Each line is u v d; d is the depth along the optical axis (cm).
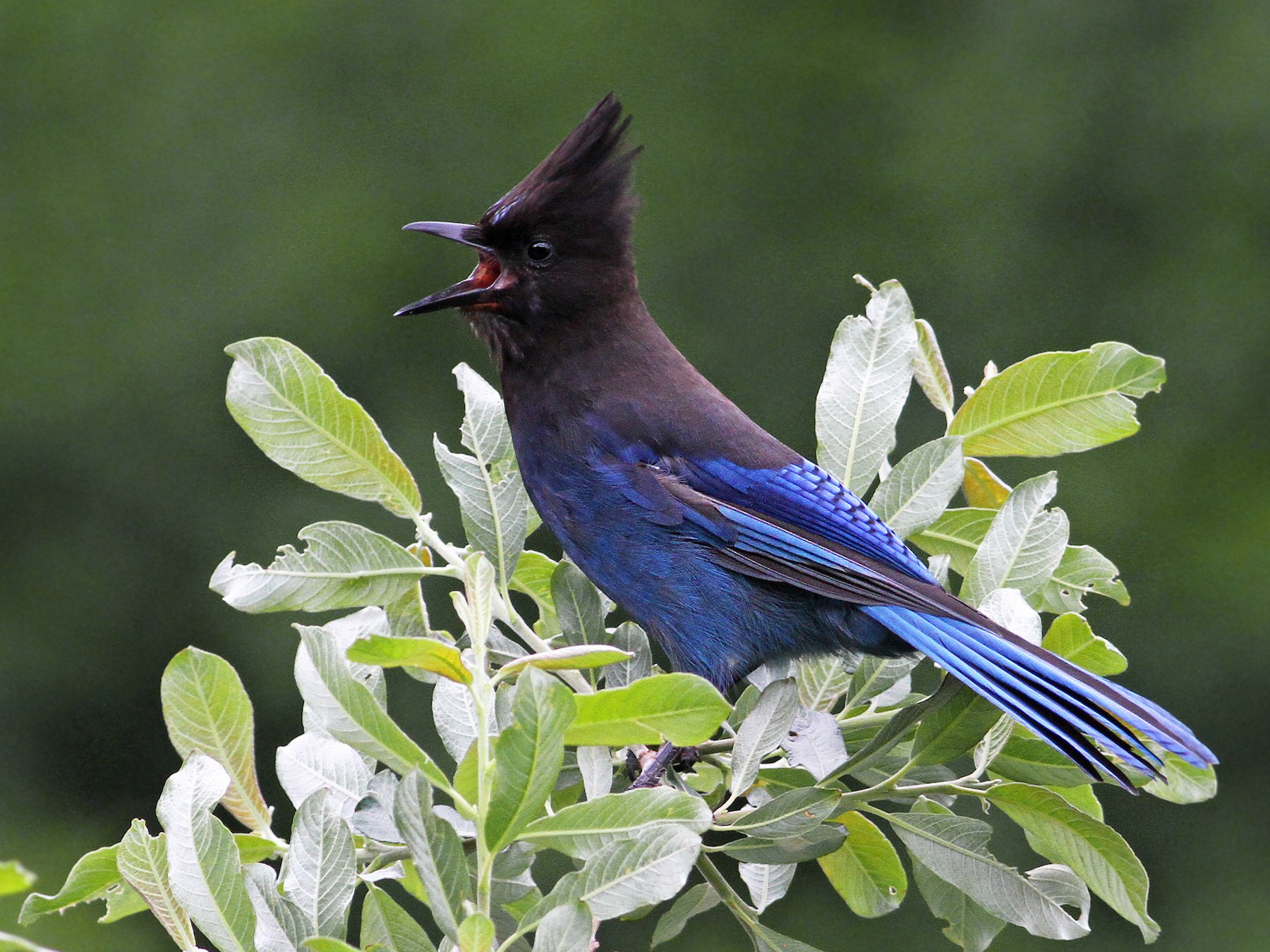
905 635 566
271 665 1417
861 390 621
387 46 1686
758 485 661
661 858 394
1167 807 1381
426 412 1538
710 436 677
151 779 1482
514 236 699
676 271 1650
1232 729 1470
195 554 1517
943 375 648
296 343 1578
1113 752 505
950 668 529
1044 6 1702
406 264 1611
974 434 618
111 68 1653
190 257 1612
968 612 550
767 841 493
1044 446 612
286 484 1490
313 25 1675
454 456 570
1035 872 514
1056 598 605
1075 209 1664
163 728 1495
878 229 1670
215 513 1530
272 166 1647
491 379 1536
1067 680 522
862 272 1656
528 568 609
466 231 705
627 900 392
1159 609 1504
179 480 1541
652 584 673
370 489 549
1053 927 498
